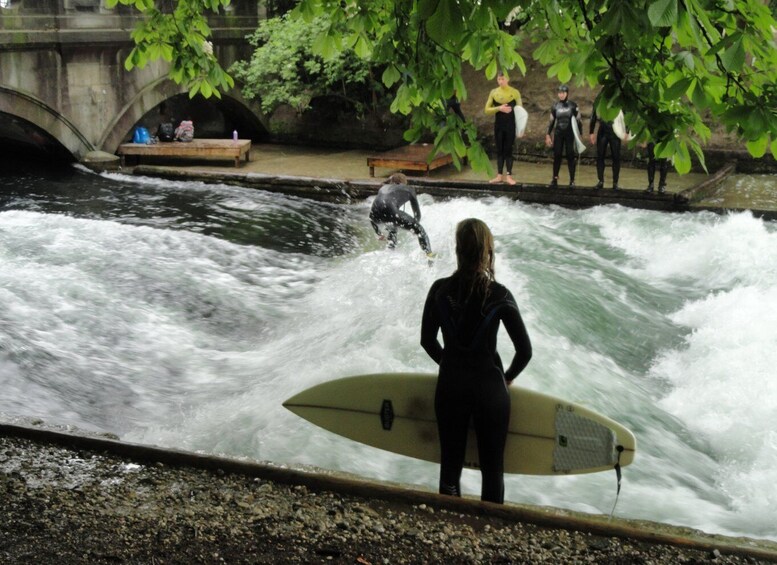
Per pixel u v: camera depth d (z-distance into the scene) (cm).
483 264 401
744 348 836
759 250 1124
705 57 337
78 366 778
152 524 391
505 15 322
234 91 2147
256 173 1738
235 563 361
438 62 440
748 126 341
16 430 486
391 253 1133
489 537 389
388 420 460
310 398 467
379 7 484
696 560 378
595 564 369
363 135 2141
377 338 806
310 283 1069
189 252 1163
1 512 399
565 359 780
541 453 436
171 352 830
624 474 607
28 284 951
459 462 421
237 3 2142
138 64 605
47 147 1866
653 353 877
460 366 405
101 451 468
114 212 1470
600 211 1420
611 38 357
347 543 379
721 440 684
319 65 1953
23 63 1688
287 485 434
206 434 641
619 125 1398
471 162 444
